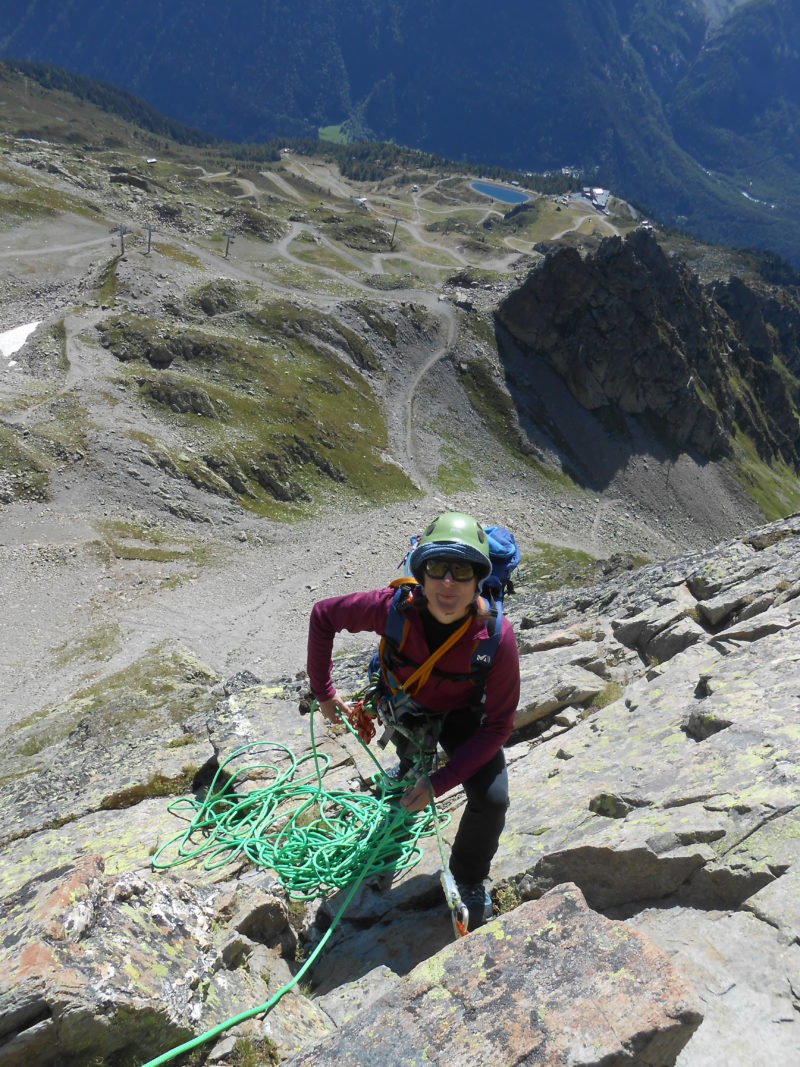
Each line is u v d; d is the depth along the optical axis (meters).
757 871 5.85
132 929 5.38
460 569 5.32
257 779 9.71
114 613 69.50
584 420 163.00
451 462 137.12
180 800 8.83
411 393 145.75
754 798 6.57
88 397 100.94
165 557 81.50
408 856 7.68
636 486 159.12
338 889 7.70
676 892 6.30
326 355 136.88
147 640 65.75
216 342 121.88
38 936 4.82
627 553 56.81
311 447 113.69
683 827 6.50
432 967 4.46
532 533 127.50
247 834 7.77
